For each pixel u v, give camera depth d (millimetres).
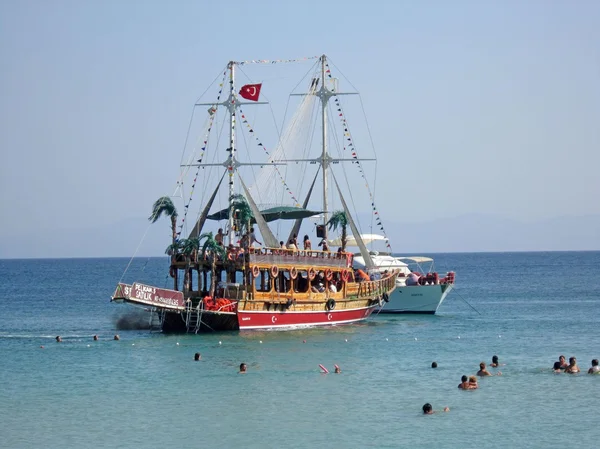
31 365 68938
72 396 57938
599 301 143125
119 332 90625
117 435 48844
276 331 87188
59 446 46906
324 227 110375
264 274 90562
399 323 102125
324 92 114062
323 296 92625
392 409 54250
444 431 49250
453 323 102750
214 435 48750
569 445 46688
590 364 69938
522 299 151125
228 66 92875
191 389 60000
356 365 69188
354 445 46750
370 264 110562
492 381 62531
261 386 60875
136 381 62594
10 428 50250
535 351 77625
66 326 101000
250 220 87750
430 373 65875
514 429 49625
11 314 123125
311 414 53156
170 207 87938
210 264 85188
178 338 82500
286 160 112750
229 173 92500
